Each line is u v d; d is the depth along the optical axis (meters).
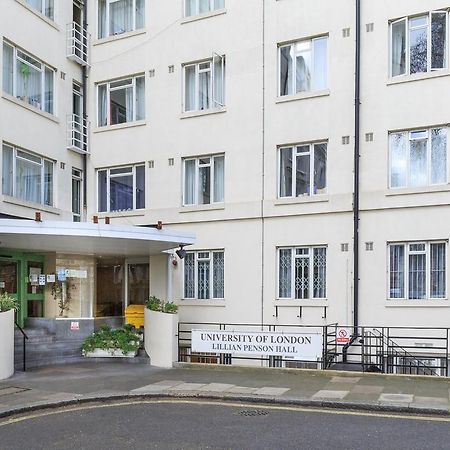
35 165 16.38
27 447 7.17
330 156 15.07
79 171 18.39
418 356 12.73
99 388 10.77
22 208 15.41
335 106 15.09
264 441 7.25
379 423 8.16
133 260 17.55
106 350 14.48
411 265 14.12
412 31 14.48
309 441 7.23
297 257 15.43
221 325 15.71
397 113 14.38
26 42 15.97
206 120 16.80
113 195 18.25
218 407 9.40
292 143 15.62
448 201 13.64
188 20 17.20
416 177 14.26
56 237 12.77
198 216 16.64
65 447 7.14
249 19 16.34
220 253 16.48
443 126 13.99
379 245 14.33
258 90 16.11
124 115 18.25
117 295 17.56
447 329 12.74
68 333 15.43
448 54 13.98
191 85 17.34
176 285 16.62
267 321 15.48
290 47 15.95
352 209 14.66
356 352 14.25
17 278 15.57
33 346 14.25
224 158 16.56
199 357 15.45
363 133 14.72
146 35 17.86
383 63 14.59
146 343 14.36
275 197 15.69
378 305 14.20
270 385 10.77
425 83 14.15
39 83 16.67
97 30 18.80
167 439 7.42
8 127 15.12
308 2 15.59
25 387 10.91
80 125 18.25
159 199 17.30
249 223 15.96
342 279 14.67
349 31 15.05
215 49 16.77
